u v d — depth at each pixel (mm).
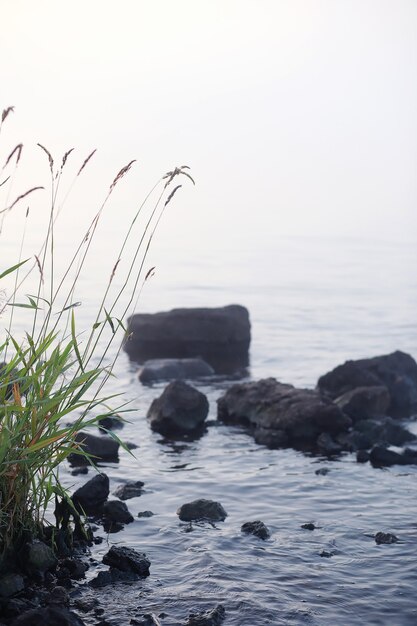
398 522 7281
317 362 13906
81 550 6477
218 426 10438
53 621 5152
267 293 20359
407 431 9930
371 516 7418
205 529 7031
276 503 7723
